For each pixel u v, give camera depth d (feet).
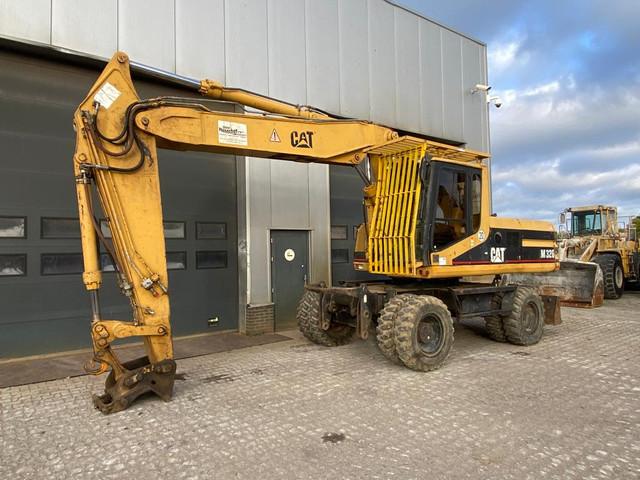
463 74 41.34
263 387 17.49
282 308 28.96
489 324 25.44
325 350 23.48
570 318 32.83
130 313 24.18
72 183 22.84
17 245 21.38
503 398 16.17
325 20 31.30
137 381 15.48
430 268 20.34
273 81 28.50
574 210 52.90
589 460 11.62
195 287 26.76
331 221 32.55
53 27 21.26
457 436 13.05
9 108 21.35
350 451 12.14
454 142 40.52
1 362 20.90
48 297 22.07
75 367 20.24
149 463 11.61
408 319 18.92
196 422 14.19
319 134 20.67
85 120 15.39
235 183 28.32
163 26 24.43
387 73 35.04
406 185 21.09
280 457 11.84
